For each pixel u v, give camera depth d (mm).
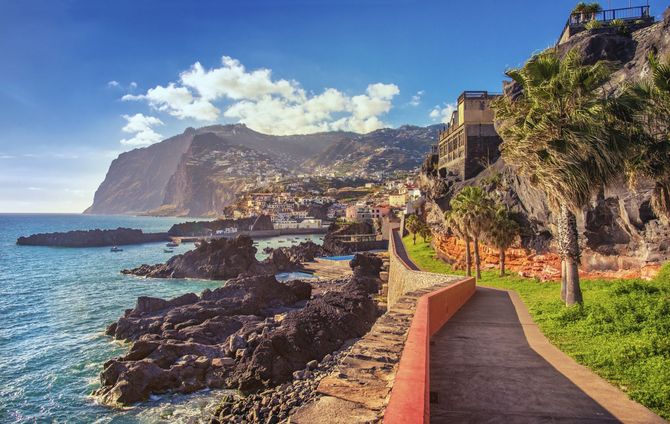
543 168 19609
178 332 41344
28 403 29828
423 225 94125
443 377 10148
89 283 92125
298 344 34219
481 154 71562
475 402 8414
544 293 30906
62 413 28203
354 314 42500
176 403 28984
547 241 45000
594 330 14883
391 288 54656
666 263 28406
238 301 53719
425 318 9914
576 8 53094
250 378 30766
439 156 91062
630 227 31656
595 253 35000
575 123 19078
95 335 46750
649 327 13867
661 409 7992
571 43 47156
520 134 20875
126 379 30031
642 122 20047
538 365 11188
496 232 46406
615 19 48719
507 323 18297
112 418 27250
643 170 20172
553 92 19844
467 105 72125
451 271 60125
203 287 87625
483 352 12758
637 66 34781
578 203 19422
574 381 9758
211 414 27141
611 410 7973
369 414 4832
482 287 39156
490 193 56938
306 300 64750
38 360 38562
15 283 91250
